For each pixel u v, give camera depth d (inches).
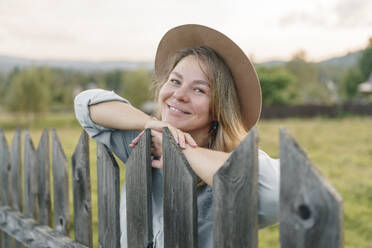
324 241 25.5
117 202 46.8
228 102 46.4
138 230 42.6
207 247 44.3
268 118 1074.7
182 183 36.2
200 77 44.8
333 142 423.5
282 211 27.8
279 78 1393.9
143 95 1254.3
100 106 49.0
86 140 52.6
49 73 1264.8
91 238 53.7
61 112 1615.4
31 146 70.9
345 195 194.5
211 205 44.1
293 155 27.0
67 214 59.7
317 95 1900.8
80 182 54.4
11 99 1170.6
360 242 133.1
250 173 30.3
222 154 38.0
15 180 78.5
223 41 46.4
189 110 45.0
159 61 57.7
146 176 40.9
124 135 50.6
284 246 27.7
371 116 1023.0
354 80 1665.8
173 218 37.7
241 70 47.1
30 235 68.0
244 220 31.0
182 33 51.3
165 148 38.2
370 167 268.7
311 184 26.1
